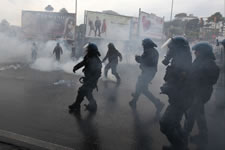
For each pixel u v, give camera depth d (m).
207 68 2.81
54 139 2.88
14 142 2.76
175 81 2.52
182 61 2.53
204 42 2.92
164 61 2.86
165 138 3.02
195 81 2.81
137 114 4.01
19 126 3.24
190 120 3.00
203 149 2.75
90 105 4.13
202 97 2.90
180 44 2.57
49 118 3.62
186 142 2.79
